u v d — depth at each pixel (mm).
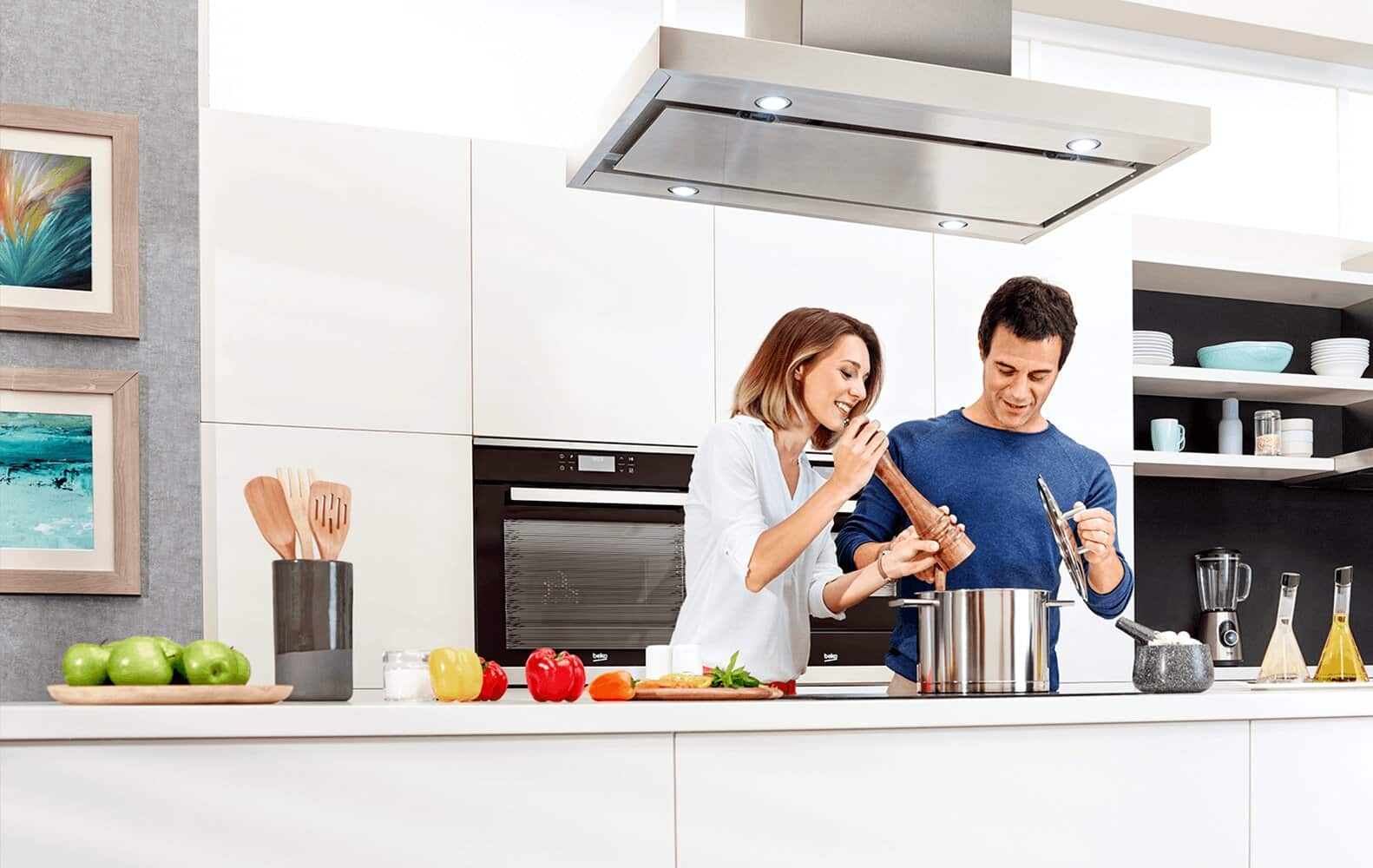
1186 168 4141
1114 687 3518
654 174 2420
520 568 3242
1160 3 3807
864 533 2719
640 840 1592
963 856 1708
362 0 3465
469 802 1543
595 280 3355
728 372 3441
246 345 3061
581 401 3316
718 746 1632
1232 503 4195
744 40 1985
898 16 2260
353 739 1517
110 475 2510
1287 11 4004
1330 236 4160
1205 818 1821
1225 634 3895
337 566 1810
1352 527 4320
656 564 3369
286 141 3143
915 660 2637
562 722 1567
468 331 3242
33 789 1425
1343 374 4008
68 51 2580
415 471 3166
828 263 3549
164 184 2613
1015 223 2717
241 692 1567
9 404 2471
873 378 2713
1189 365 4195
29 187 2523
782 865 1639
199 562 2562
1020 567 2674
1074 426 3701
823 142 2244
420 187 3236
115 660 1561
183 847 1458
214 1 3332
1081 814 1766
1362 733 1920
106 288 2545
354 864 1504
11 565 2432
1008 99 2129
